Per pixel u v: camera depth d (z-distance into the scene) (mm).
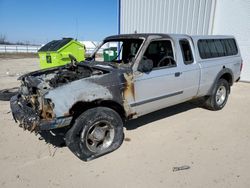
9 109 5855
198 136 4367
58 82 3680
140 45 4289
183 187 2912
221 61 5531
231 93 7801
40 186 2943
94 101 3445
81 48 8938
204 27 9930
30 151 3791
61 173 3209
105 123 3617
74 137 3365
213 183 2990
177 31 10844
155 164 3418
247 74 9617
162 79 4207
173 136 4363
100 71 3934
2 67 15680
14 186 2943
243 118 5348
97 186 2939
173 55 4512
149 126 4828
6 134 4395
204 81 5133
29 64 18141
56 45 8625
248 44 9391
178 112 5715
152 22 11719
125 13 13133
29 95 3641
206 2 9680
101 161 3494
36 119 3248
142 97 3994
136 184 2973
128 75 3758
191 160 3527
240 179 3072
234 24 9516
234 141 4168
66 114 3160
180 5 10500
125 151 3785
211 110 5859
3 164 3422
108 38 5168
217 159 3559
